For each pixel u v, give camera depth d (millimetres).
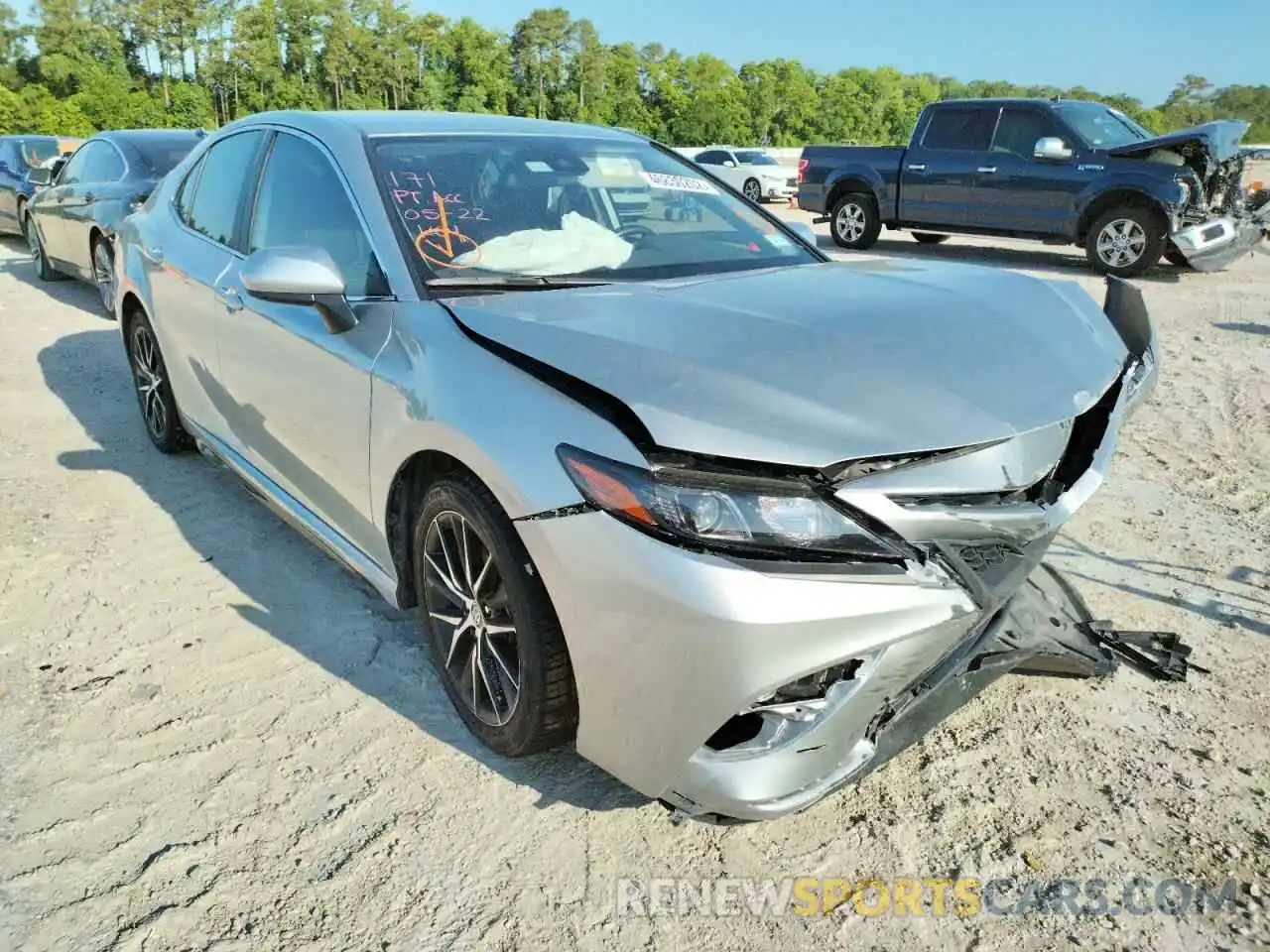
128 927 2023
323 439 2951
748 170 25781
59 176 9312
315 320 2967
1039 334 2508
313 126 3369
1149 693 2844
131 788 2432
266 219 3484
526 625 2219
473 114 3680
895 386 2117
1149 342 2895
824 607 1909
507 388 2242
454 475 2387
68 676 2902
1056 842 2275
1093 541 3830
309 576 3541
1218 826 2318
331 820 2336
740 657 1892
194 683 2879
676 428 1945
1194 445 4996
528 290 2762
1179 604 3334
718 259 3201
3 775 2465
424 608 2711
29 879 2139
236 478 4406
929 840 2293
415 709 2768
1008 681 2916
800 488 1924
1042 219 11758
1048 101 11875
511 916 2070
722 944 2012
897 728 2217
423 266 2775
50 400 5648
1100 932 2035
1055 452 2258
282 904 2090
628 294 2609
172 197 4445
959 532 2049
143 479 4457
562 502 2051
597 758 2176
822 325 2338
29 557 3641
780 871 2205
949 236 16016
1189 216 10727
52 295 8930
